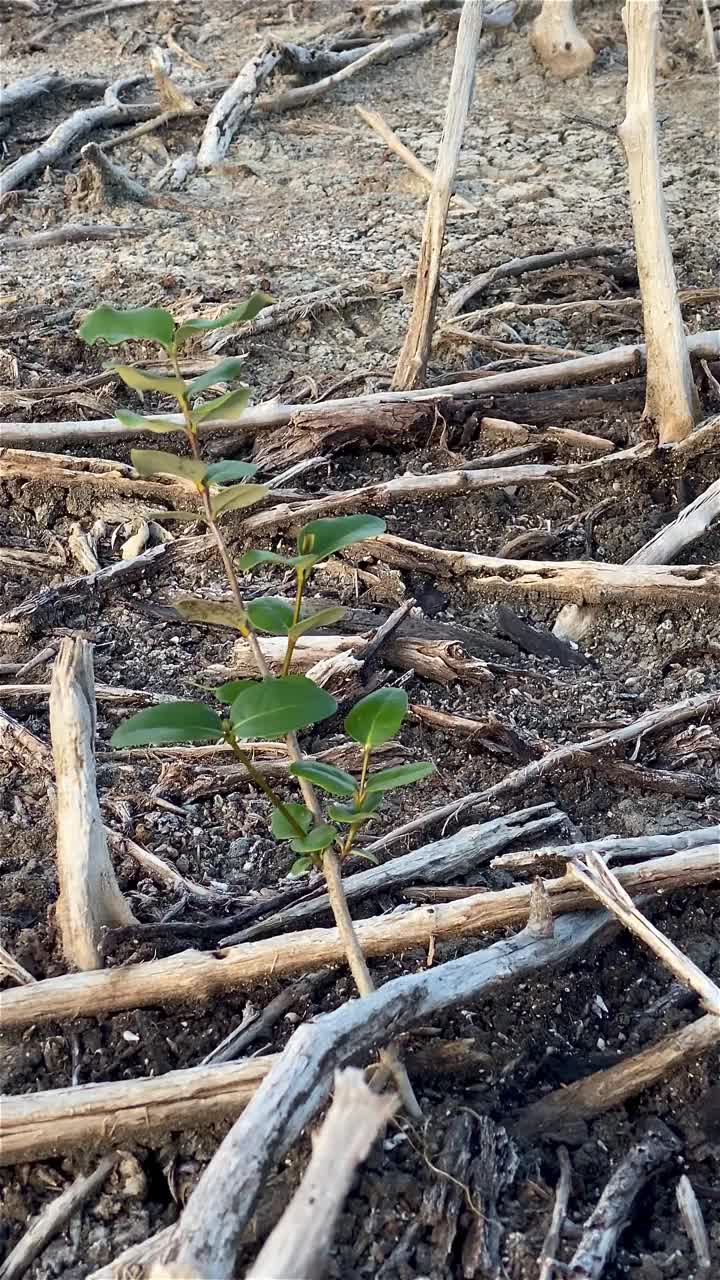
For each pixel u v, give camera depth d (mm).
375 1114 921
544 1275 1098
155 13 4828
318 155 3547
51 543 1983
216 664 1729
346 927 1198
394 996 1183
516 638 1779
